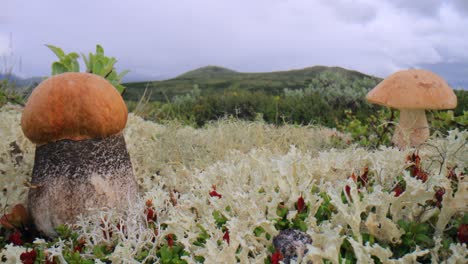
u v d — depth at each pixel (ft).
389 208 6.01
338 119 25.44
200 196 8.54
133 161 11.64
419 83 12.63
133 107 26.66
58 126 7.52
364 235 5.55
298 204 6.41
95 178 7.82
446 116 15.42
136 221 7.20
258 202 6.68
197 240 6.47
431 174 6.67
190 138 14.05
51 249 6.53
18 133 11.17
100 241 7.13
